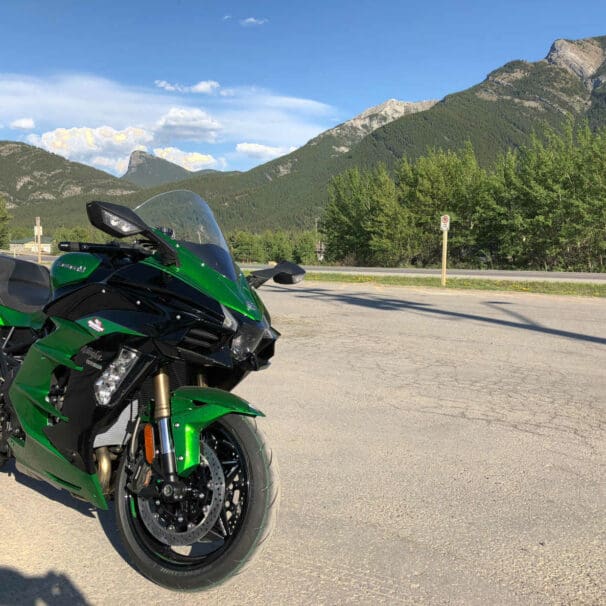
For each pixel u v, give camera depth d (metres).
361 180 53.59
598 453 4.66
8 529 3.31
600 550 3.18
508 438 4.96
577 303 14.68
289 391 6.29
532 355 8.29
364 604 2.66
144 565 2.74
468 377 7.02
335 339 9.31
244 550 2.52
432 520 3.49
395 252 46.78
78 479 2.83
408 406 5.82
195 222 3.14
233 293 2.75
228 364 2.63
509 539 3.28
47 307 2.97
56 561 3.00
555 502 3.77
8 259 4.07
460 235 43.97
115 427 2.78
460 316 12.02
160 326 2.58
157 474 2.67
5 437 3.58
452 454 4.57
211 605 2.64
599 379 7.01
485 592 2.77
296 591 2.76
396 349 8.59
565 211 37.03
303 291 17.50
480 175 44.34
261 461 2.57
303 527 3.37
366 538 3.26
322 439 4.84
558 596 2.75
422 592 2.77
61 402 2.96
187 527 2.67
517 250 39.00
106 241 3.05
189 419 2.58
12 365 3.53
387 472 4.20
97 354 2.74
